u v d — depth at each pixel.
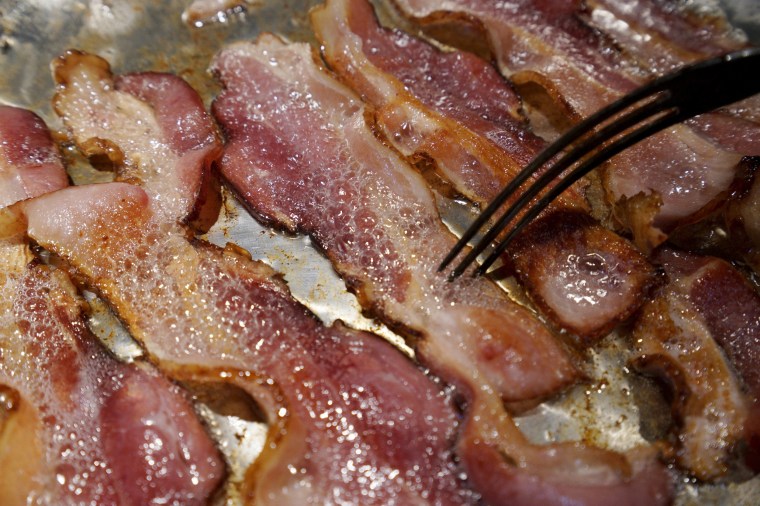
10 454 0.31
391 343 0.33
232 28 0.38
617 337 0.33
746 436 0.31
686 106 0.30
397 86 0.36
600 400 0.32
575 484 0.31
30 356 0.33
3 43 0.38
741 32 0.37
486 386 0.32
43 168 0.35
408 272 0.33
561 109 0.36
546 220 0.34
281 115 0.36
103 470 0.31
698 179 0.34
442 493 0.31
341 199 0.34
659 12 0.37
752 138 0.34
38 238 0.34
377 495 0.31
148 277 0.33
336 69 0.37
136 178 0.35
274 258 0.34
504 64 0.37
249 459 0.32
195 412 0.32
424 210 0.34
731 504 0.31
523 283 0.33
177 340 0.33
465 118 0.35
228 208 0.35
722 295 0.33
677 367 0.32
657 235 0.33
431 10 0.38
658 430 0.32
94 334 0.33
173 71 0.37
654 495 0.31
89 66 0.36
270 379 0.32
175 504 0.31
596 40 0.37
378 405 0.32
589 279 0.33
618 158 0.34
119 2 0.38
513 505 0.31
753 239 0.33
